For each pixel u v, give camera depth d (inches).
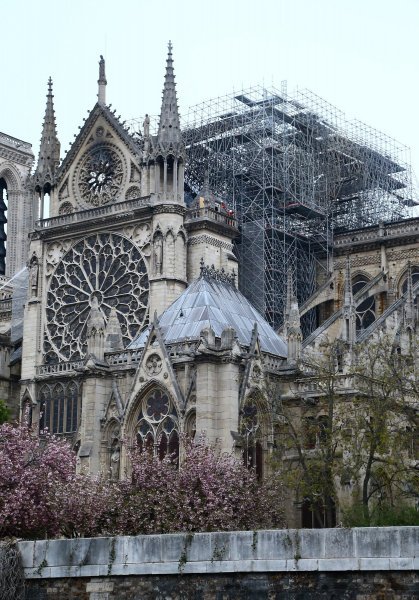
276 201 4758.9
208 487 2581.2
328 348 3570.4
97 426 3107.8
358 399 2869.1
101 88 4532.5
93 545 2042.3
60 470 2751.0
